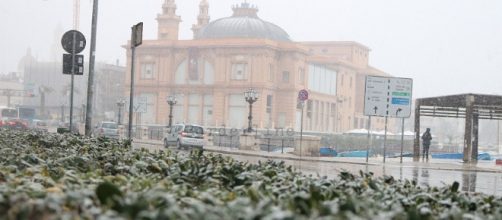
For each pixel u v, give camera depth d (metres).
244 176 9.06
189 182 9.20
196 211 5.04
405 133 84.25
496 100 36.41
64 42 23.95
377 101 34.66
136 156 12.63
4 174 8.71
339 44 131.50
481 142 162.75
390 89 34.75
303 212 5.69
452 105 37.47
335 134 96.69
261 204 5.25
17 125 58.44
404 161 37.56
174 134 43.97
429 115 40.91
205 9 134.62
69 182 7.75
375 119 134.62
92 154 12.94
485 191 19.11
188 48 99.44
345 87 117.44
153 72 101.44
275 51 98.00
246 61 95.62
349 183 8.73
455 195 8.24
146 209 5.18
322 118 108.62
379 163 33.41
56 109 130.25
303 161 33.66
